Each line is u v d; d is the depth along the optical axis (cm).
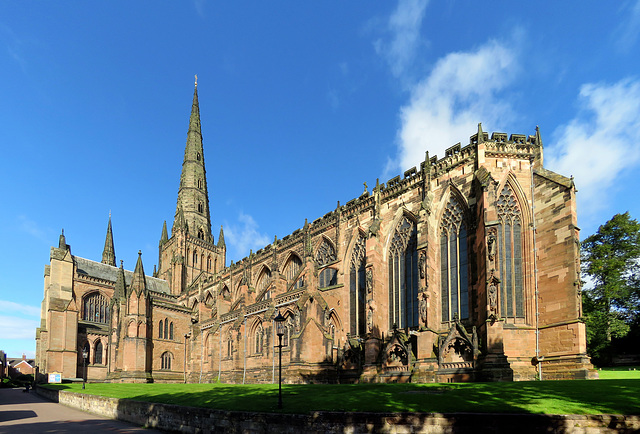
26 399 7106
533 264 5128
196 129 15188
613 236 7112
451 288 5653
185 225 13412
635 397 2558
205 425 3180
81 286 10644
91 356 10081
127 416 4100
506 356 4500
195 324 9875
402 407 2661
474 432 2323
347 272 7469
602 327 6494
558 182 5022
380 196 7075
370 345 5838
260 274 9925
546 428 2216
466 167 5766
